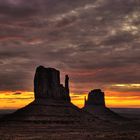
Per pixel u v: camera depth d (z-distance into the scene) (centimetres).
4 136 17950
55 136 18112
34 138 17250
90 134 19350
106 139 16900
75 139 16812
